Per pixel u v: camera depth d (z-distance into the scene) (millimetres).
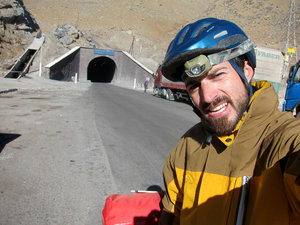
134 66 51000
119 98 20625
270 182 877
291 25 65875
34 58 39125
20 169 4660
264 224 868
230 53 1080
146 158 5609
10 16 39875
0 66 34844
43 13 72750
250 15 79125
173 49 1202
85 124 8938
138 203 1785
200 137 1263
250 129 1022
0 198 3592
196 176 1199
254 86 1223
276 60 16391
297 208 806
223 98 1063
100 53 53375
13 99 14445
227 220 992
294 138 857
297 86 9508
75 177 4410
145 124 9664
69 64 45781
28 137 6859
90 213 3307
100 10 81688
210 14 85500
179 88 22484
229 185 1023
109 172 4703
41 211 3312
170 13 86875
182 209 1256
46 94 18719
